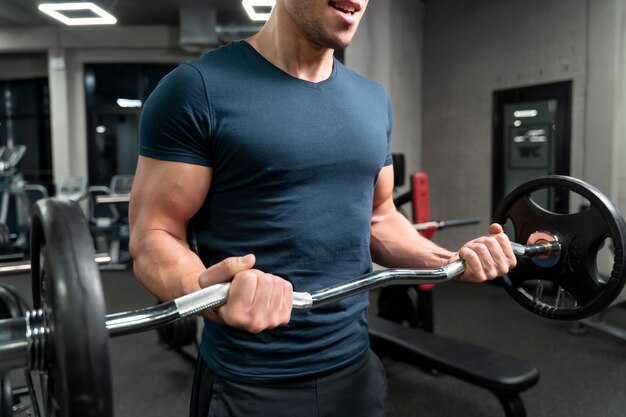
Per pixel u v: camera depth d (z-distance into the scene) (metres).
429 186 5.06
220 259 0.79
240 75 0.75
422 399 2.23
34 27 6.14
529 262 0.92
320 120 0.78
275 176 0.74
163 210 0.74
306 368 0.78
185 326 2.48
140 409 2.18
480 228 4.56
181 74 0.73
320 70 0.81
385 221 1.00
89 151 6.44
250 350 0.76
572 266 0.86
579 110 3.75
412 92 4.95
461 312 3.54
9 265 1.10
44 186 6.50
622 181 3.55
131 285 4.51
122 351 2.85
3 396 1.55
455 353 1.97
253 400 0.76
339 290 0.64
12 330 0.53
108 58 6.34
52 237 0.48
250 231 0.76
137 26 6.23
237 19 5.74
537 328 3.17
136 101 6.52
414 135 5.01
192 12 5.58
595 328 3.03
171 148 0.73
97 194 6.41
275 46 0.78
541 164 4.05
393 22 4.53
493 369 1.81
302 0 0.71
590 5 3.62
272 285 0.54
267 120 0.74
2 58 6.73
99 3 5.14
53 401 0.55
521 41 4.11
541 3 3.94
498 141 4.36
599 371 2.50
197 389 0.86
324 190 0.78
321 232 0.78
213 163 0.75
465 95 4.63
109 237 5.52
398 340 2.10
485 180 4.49
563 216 0.88
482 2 4.41
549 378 2.42
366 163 0.82
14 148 5.56
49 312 0.49
